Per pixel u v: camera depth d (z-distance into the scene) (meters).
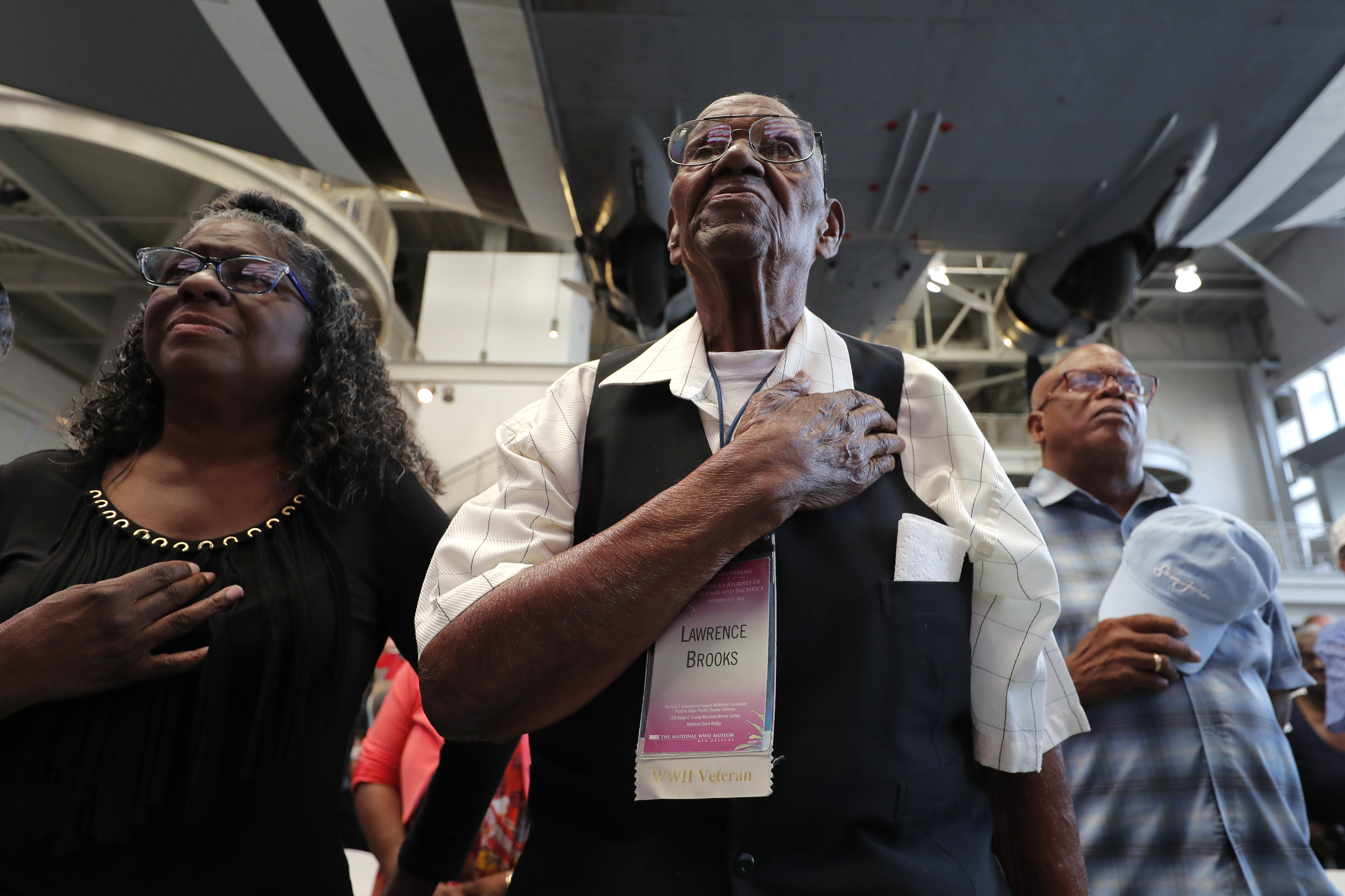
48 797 0.90
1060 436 2.08
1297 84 5.27
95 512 1.07
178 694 0.96
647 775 0.76
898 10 4.75
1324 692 2.84
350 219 12.12
